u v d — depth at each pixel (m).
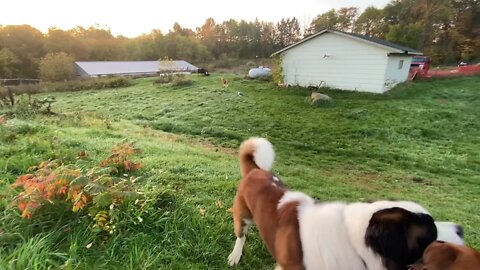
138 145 6.59
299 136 10.79
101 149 5.50
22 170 3.89
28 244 2.24
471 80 20.80
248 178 2.71
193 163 5.37
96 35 69.56
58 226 2.65
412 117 12.49
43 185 2.78
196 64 55.81
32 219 2.67
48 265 2.19
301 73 21.23
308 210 1.92
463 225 4.18
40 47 51.47
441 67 33.75
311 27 63.22
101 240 2.58
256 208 2.43
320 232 1.71
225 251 2.86
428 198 5.70
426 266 1.29
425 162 8.24
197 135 10.98
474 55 37.44
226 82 23.31
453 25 42.78
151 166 4.83
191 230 2.94
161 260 2.52
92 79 29.48
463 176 7.30
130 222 2.79
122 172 4.34
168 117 14.05
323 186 5.50
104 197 2.77
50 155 4.57
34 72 46.72
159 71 37.09
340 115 13.28
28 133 5.99
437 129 11.23
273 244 2.16
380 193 5.70
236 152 8.99
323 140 10.31
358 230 1.53
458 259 1.25
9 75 43.91
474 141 10.13
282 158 8.30
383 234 1.41
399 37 40.25
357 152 9.05
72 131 7.38
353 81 18.72
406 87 18.08
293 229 1.92
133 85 26.64
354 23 55.28
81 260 2.30
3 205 2.88
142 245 2.60
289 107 15.05
